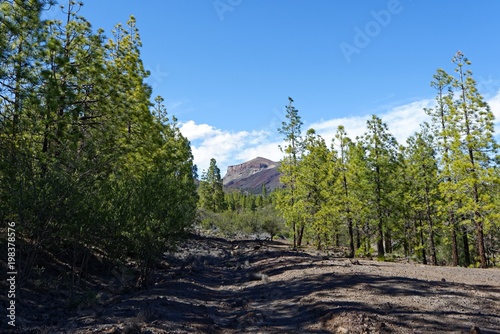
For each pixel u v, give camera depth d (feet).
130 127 63.21
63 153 31.27
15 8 29.55
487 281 42.55
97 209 32.91
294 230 111.86
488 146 78.33
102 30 50.37
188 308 28.58
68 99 37.32
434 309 25.18
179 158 97.35
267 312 28.81
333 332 21.29
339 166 98.68
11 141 28.37
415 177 101.19
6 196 26.50
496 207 77.41
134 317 23.09
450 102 84.33
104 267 46.01
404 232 111.04
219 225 158.81
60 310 27.68
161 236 39.86
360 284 34.47
